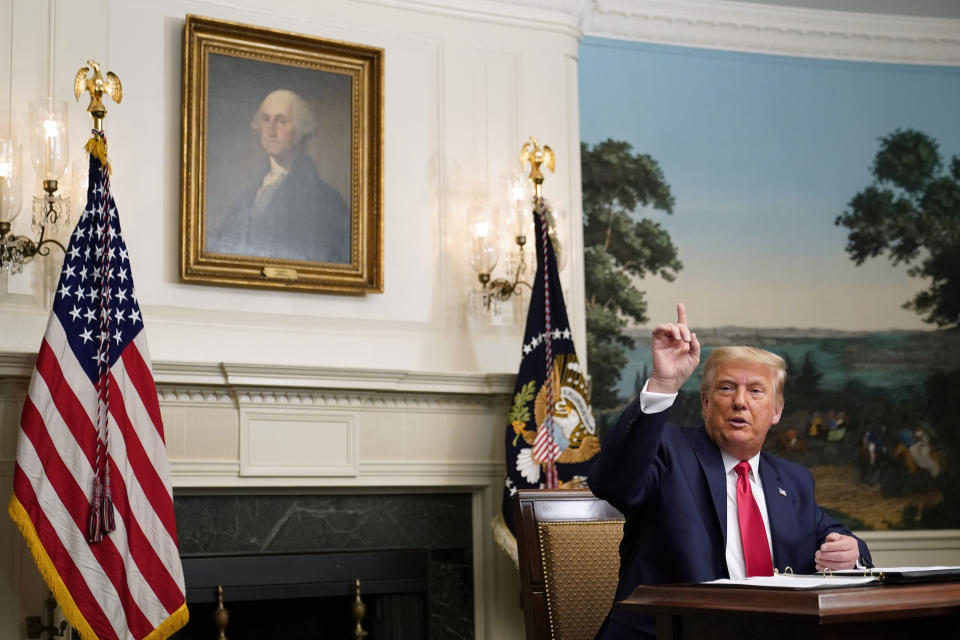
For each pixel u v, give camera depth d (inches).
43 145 184.7
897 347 267.9
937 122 279.7
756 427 114.1
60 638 179.3
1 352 175.3
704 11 265.4
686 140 262.5
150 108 203.8
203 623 201.0
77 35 198.7
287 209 213.2
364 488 210.1
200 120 205.6
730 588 78.5
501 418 222.1
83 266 176.1
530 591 125.6
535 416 211.5
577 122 244.2
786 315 262.4
